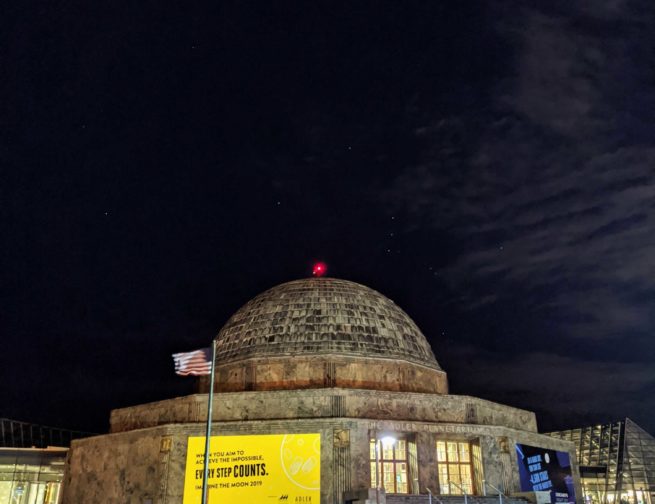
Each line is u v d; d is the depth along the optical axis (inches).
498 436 1582.2
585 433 3339.1
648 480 2933.1
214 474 1408.7
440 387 1895.9
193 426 1465.3
